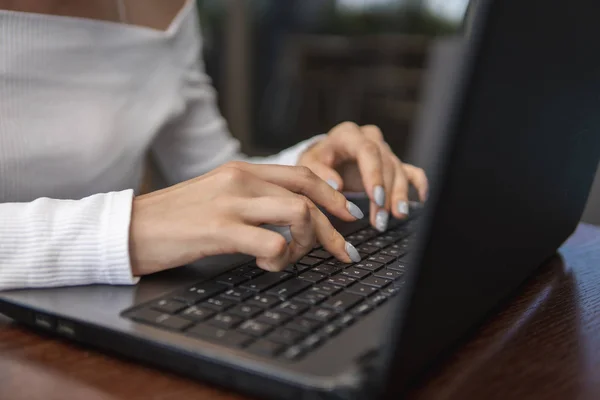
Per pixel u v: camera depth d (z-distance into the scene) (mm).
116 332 432
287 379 356
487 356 435
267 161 1062
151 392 390
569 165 549
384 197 772
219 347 396
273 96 4160
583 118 527
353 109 3971
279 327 423
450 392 381
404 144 3197
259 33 4098
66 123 958
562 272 659
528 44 344
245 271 553
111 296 503
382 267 570
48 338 476
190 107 1292
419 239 323
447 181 314
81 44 985
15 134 902
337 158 910
